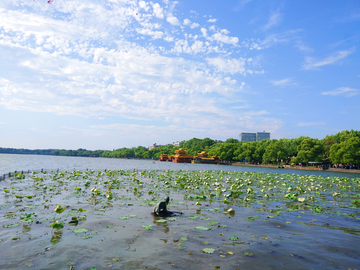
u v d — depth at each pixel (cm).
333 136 8981
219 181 2553
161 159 17575
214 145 16300
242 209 1173
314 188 2064
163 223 906
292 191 1827
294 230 849
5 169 4825
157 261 587
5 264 557
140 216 1000
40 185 1870
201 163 12812
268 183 2394
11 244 675
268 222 945
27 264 560
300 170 7162
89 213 1029
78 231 788
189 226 875
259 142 11525
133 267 553
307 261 603
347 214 1092
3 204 1163
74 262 573
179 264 574
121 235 765
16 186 1809
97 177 2725
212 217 1010
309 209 1192
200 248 673
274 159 9106
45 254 615
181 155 14700
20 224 855
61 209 937
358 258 626
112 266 557
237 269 555
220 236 775
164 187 1938
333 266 580
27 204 1171
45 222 883
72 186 1861
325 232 830
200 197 1448
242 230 840
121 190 1722
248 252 651
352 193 1805
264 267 568
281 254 643
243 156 11156
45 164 7538
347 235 802
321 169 7062
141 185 2008
